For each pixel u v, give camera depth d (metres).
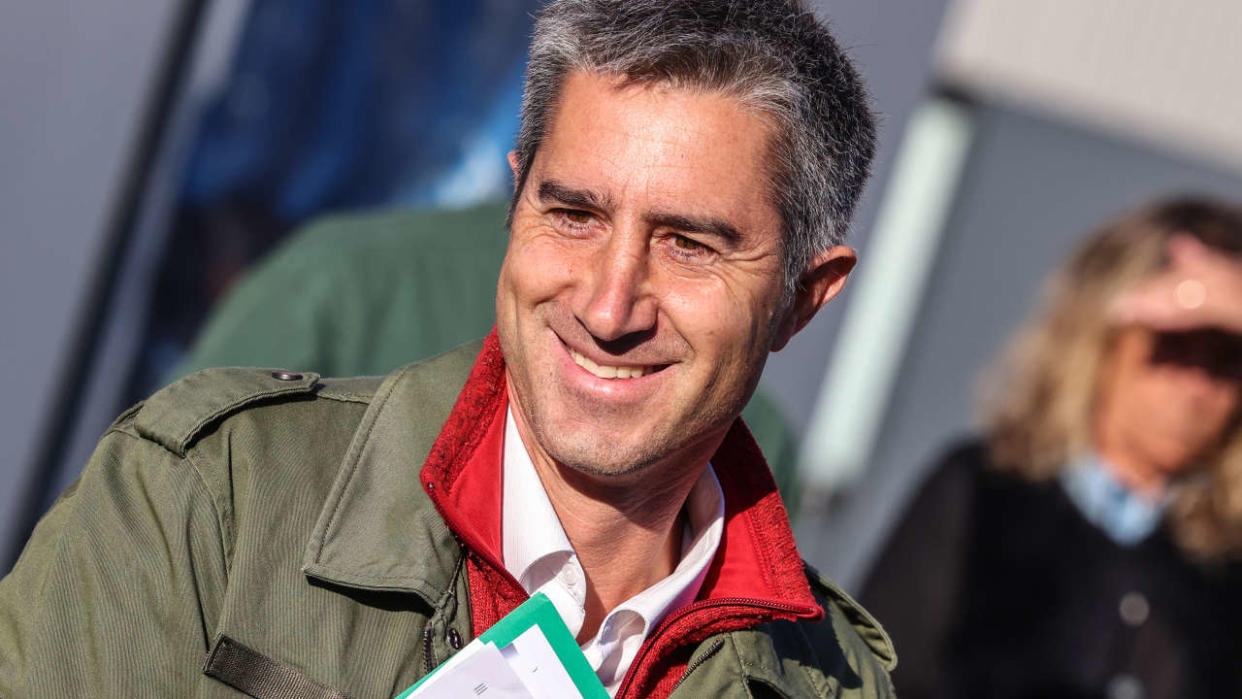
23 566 3.03
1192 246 7.99
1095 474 7.88
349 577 2.97
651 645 3.21
